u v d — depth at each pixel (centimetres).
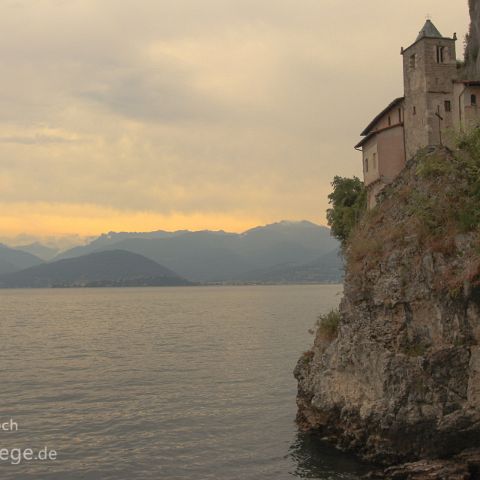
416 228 3466
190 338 8800
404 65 5197
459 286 3108
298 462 3209
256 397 4719
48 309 17562
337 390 3562
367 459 3181
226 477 3030
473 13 5594
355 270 3700
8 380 5347
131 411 4284
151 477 3034
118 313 15325
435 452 3019
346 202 6512
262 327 10475
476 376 2975
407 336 3259
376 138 5309
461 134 3697
